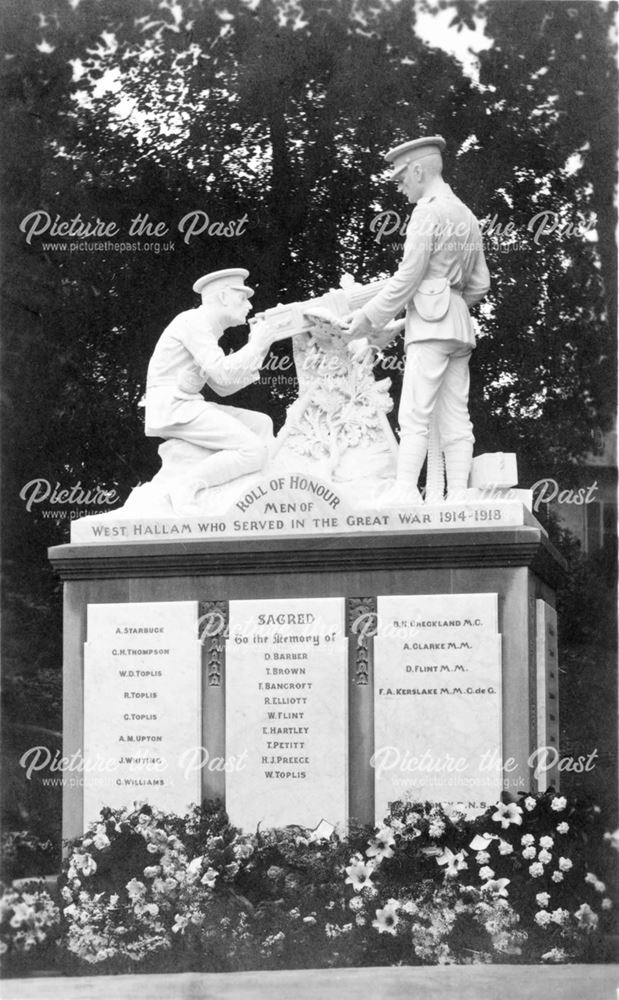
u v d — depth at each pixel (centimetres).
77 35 1955
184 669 1241
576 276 1942
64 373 1939
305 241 1933
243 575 1242
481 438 1934
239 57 1950
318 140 1938
